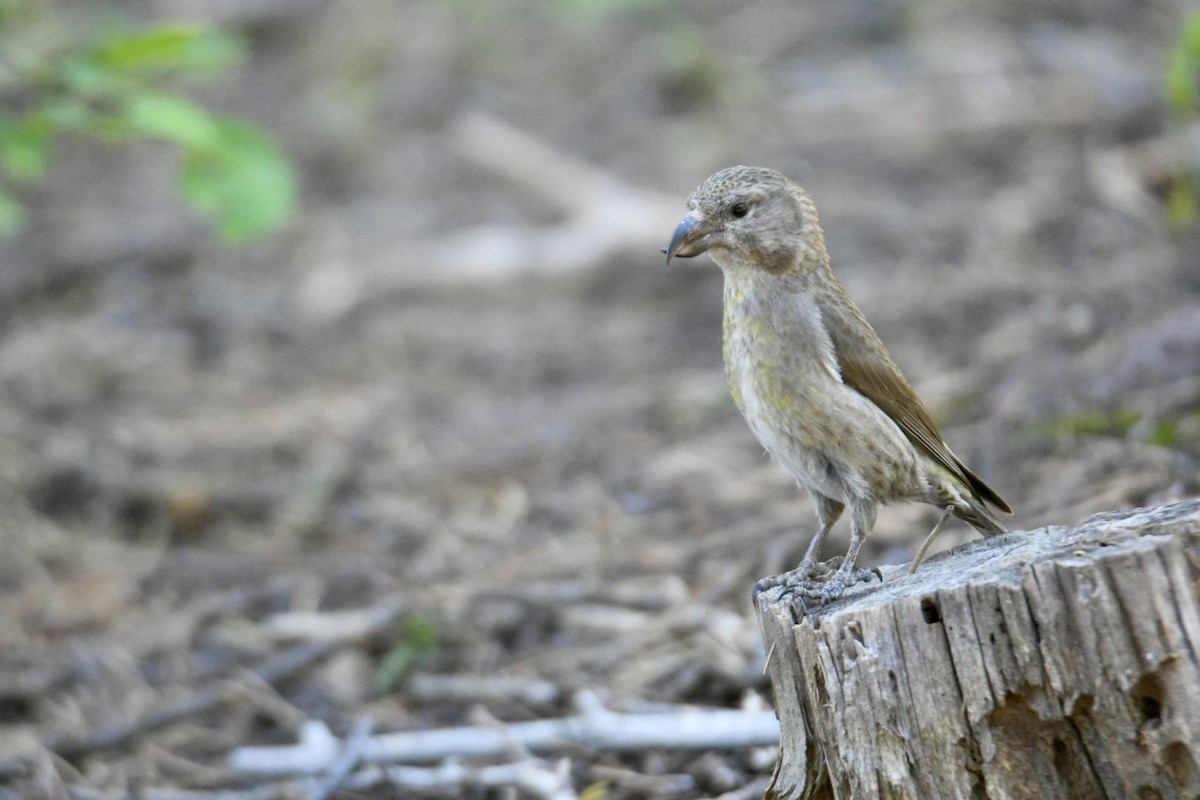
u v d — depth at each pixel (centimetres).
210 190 1135
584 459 1288
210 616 1098
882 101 1961
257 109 2166
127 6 2384
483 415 1409
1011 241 1492
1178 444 978
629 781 802
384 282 1695
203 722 972
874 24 2178
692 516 1138
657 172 1867
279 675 1013
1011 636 515
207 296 1689
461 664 992
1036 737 521
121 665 1043
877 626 544
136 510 1267
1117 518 558
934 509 1030
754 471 1199
